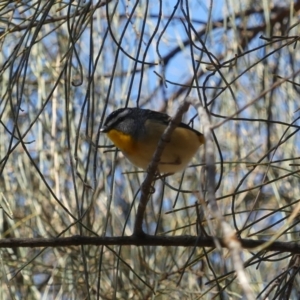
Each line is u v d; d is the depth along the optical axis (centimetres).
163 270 889
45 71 909
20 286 904
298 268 709
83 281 873
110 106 905
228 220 909
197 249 881
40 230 891
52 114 900
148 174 661
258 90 923
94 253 895
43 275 950
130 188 907
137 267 880
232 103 924
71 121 882
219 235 858
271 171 879
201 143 824
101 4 719
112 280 891
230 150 923
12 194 909
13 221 895
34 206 895
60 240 695
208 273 871
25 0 852
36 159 921
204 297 855
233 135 929
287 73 930
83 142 895
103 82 904
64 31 918
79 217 676
